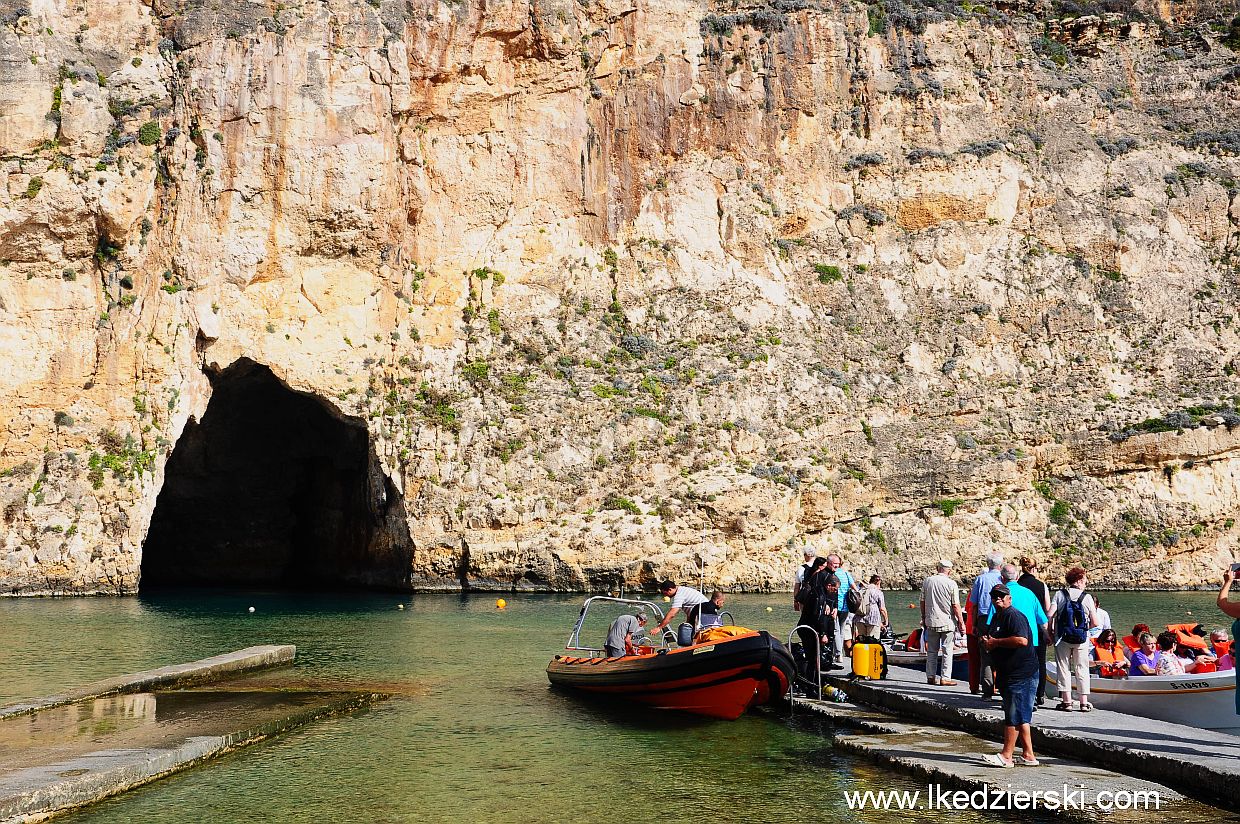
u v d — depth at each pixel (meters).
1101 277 63.66
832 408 54.88
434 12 54.47
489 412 50.00
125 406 46.41
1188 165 68.06
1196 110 71.19
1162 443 54.19
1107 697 17.67
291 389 49.12
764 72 62.75
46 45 47.31
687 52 61.00
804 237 61.69
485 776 16.12
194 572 56.59
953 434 55.62
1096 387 59.12
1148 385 59.56
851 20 66.25
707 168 60.28
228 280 49.09
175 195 48.69
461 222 54.38
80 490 44.59
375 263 51.84
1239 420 54.72
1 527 43.31
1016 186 64.62
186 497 54.72
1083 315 61.47
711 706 19.81
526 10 56.03
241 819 14.01
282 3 51.66
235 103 49.84
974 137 65.94
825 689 21.11
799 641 22.30
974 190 63.72
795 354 56.72
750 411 53.12
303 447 56.09
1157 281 63.59
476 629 33.91
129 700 20.94
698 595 22.66
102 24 49.25
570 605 42.00
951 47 68.19
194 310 48.28
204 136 49.34
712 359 54.72
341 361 49.97
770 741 18.22
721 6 64.44
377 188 51.50
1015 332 61.34
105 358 46.53
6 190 45.53
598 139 58.28
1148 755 14.27
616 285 56.34
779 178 62.06
